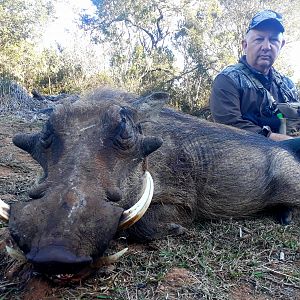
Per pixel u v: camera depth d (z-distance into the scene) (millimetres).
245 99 1307
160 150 879
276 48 1348
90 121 687
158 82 4941
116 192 616
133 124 730
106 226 563
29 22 5738
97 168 633
